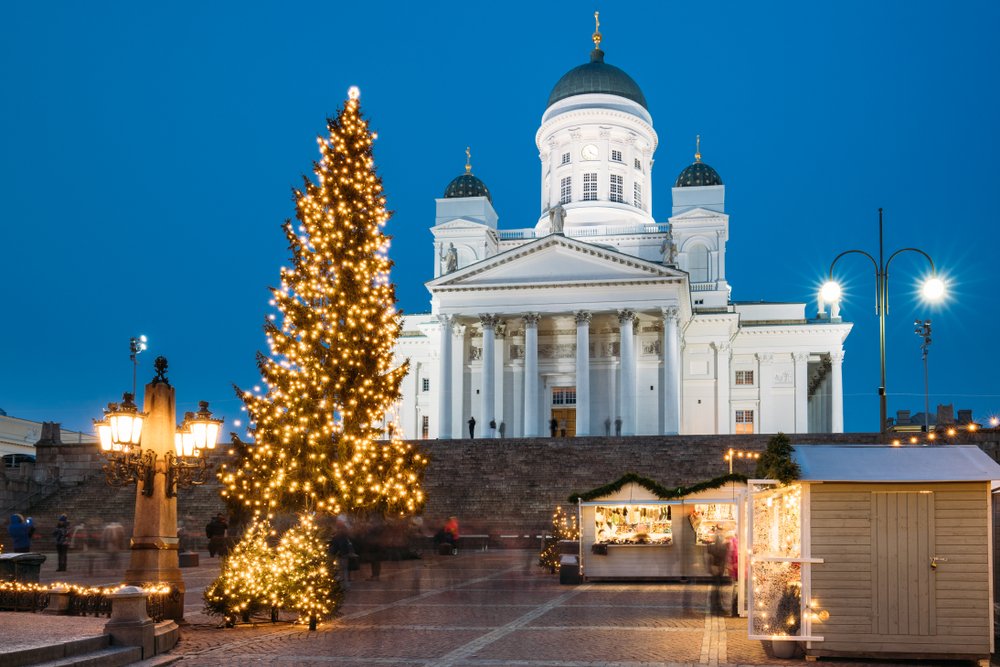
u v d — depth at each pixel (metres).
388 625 20.66
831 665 16.08
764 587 16.91
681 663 16.02
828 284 30.47
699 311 81.75
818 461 16.92
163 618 19.05
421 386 86.94
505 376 79.06
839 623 16.47
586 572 30.41
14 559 23.56
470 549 47.59
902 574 16.47
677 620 21.27
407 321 90.19
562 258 74.62
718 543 24.11
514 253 74.50
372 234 30.50
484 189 90.94
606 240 88.44
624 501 30.59
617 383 78.00
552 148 95.69
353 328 29.69
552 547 34.75
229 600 20.12
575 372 78.38
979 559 16.39
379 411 31.17
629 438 57.16
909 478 16.41
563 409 78.88
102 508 54.53
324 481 29.20
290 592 20.00
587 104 94.25
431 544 44.00
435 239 89.00
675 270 72.12
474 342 80.06
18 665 14.01
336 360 29.47
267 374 29.88
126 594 16.52
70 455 59.25
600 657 16.52
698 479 53.50
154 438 20.14
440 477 55.34
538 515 51.81
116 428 19.05
